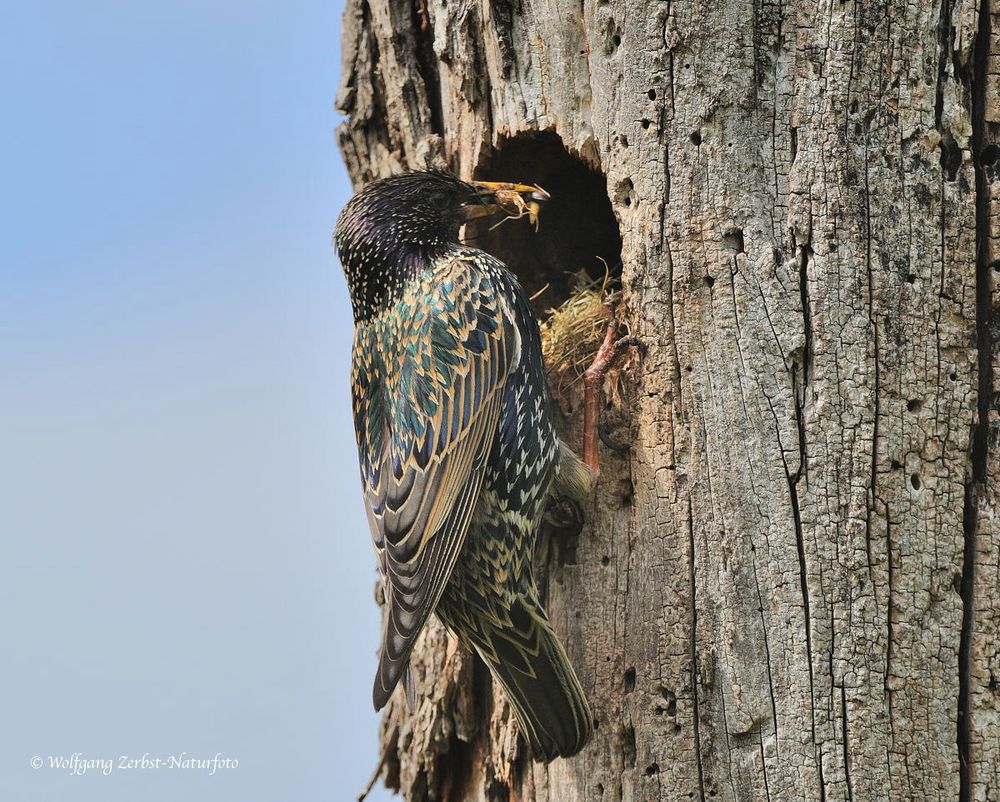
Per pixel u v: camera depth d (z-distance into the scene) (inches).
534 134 451.2
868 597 381.1
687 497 399.5
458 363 436.5
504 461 437.1
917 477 385.4
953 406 387.9
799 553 386.0
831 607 382.0
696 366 400.8
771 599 386.9
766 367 393.4
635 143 412.2
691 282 402.3
